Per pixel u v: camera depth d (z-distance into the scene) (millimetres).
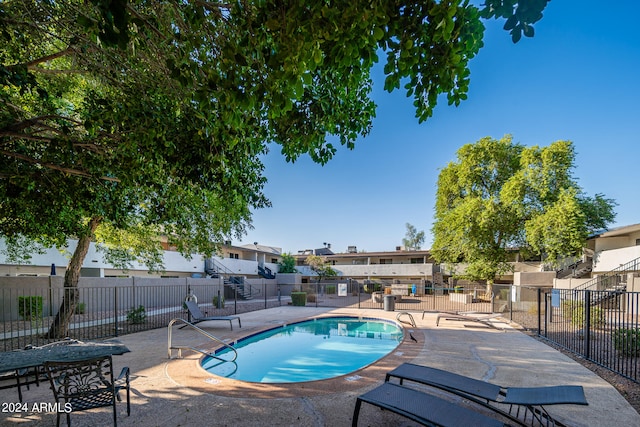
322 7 2234
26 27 4145
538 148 22141
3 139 4582
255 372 7445
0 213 6602
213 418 4074
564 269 28031
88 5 3699
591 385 5324
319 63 2559
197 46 2852
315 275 38312
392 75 2771
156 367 6328
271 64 2479
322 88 4102
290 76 2516
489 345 8344
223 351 8781
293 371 7570
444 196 26750
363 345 10273
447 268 27625
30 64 4305
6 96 4598
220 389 5078
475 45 2705
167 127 4250
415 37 2520
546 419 4012
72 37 4480
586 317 7176
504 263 23938
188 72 2842
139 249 12773
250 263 34688
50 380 3512
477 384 4078
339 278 38344
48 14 4117
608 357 7070
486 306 18922
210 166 4645
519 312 15844
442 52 2641
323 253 58000
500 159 24203
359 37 2506
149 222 6738
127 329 11219
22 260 15820
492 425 2896
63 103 7055
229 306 20078
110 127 4020
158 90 4348
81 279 16344
